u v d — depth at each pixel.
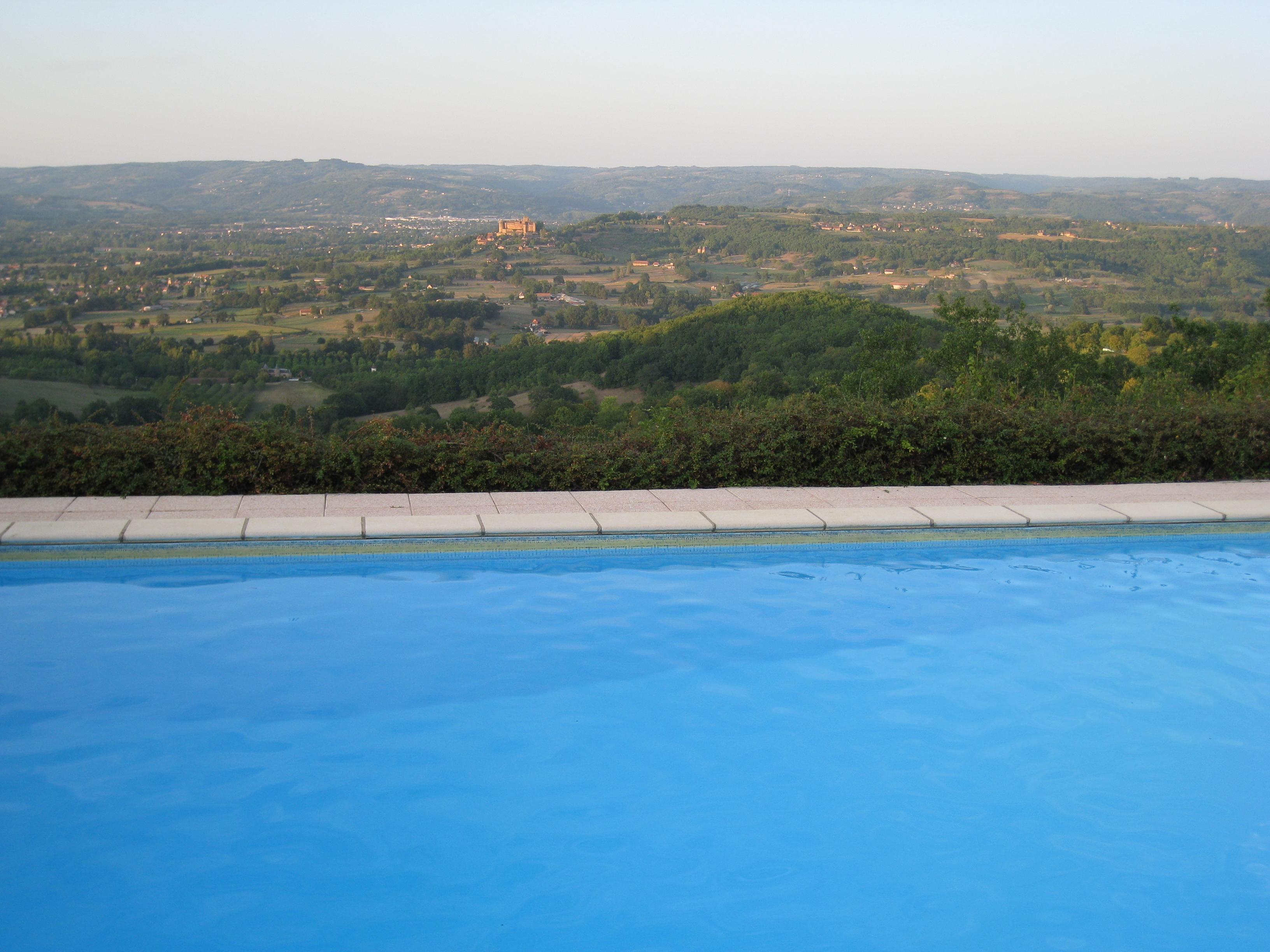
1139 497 6.00
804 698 3.52
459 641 3.90
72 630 3.85
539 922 2.32
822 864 2.58
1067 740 3.26
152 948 2.18
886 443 6.36
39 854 2.49
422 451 5.89
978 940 2.31
